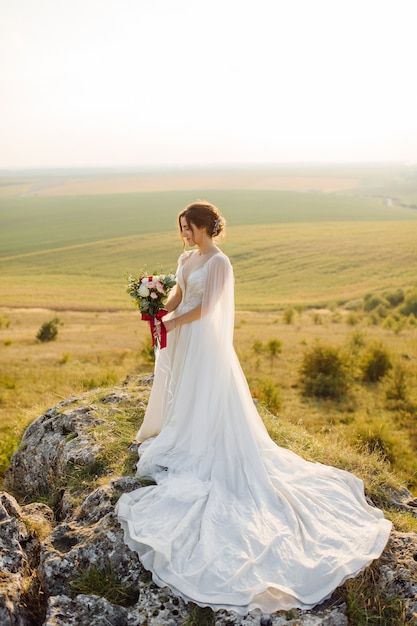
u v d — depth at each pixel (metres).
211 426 4.85
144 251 94.62
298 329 42.94
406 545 4.16
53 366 30.08
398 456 12.62
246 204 168.38
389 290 62.00
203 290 5.00
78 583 3.61
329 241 95.81
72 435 5.84
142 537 3.85
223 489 4.58
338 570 3.69
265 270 79.44
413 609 3.55
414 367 24.41
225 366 4.93
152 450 4.97
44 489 5.82
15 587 3.37
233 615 3.38
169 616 3.40
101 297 66.69
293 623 3.35
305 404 20.17
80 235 114.00
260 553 3.82
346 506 4.52
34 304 61.75
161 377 5.34
